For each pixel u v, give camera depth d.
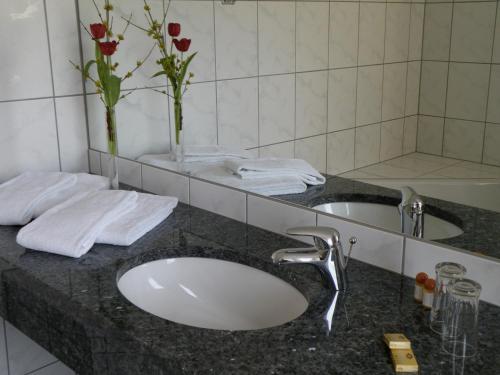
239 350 0.97
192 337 1.01
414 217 1.24
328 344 0.98
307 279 1.23
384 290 1.18
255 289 1.35
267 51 1.55
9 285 1.34
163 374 0.97
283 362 0.93
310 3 1.43
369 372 0.90
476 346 0.96
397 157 1.27
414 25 1.23
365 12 1.32
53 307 1.20
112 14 1.85
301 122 1.46
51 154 1.98
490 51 1.12
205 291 1.42
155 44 1.76
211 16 1.65
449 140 1.19
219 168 1.65
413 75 1.24
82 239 1.38
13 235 1.54
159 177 1.83
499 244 1.11
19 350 1.98
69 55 1.96
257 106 1.57
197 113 1.70
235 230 1.54
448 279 1.00
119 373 1.06
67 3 1.92
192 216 1.65
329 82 1.42
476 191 1.15
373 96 1.31
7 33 1.81
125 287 1.32
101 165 2.03
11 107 1.86
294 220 1.46
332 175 1.40
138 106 1.84
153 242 1.46
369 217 1.31
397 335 0.97
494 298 1.10
